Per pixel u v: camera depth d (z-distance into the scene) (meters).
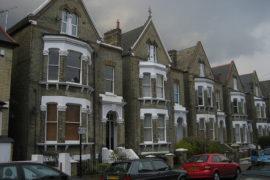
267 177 11.13
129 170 14.10
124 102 28.09
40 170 11.64
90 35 26.16
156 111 30.47
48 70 22.64
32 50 22.28
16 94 22.88
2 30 21.16
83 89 23.84
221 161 20.08
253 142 49.84
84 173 21.95
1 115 19.83
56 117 22.34
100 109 26.20
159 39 33.00
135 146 28.52
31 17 22.59
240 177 11.72
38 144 21.45
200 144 31.14
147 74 30.77
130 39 31.53
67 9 24.69
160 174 15.09
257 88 54.78
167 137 31.45
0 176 10.47
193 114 36.41
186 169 19.59
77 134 23.17
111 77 27.84
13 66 23.62
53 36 22.77
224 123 41.97
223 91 45.03
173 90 34.28
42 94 22.27
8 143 18.38
